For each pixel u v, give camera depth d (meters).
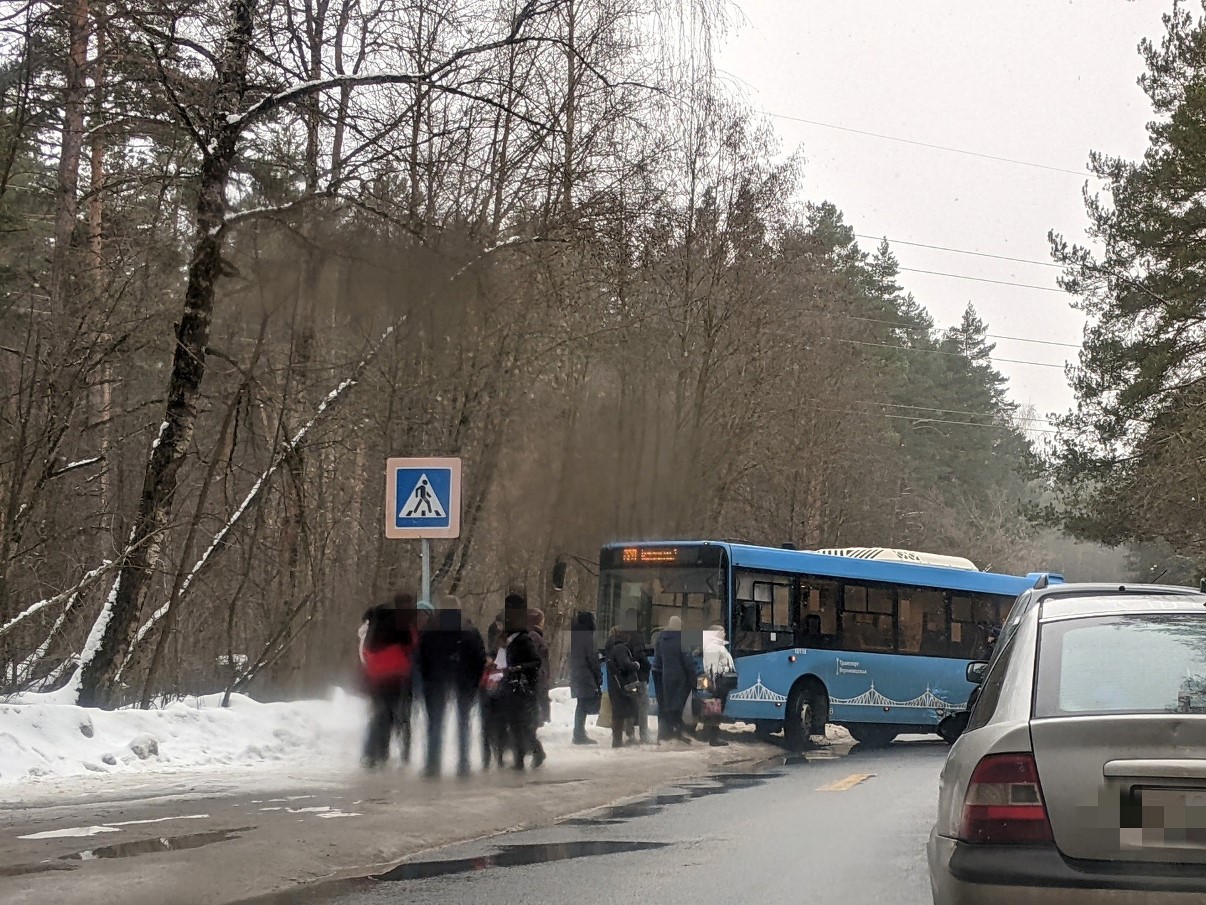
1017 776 5.23
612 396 33.12
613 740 19.38
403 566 24.47
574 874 8.73
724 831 10.84
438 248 20.02
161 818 10.39
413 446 23.58
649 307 31.02
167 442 17.73
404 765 14.67
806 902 7.77
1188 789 5.04
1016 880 5.09
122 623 17.19
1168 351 42.06
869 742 25.17
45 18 16.88
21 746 13.20
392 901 7.81
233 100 17.88
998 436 94.56
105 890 7.56
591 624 20.00
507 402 24.89
